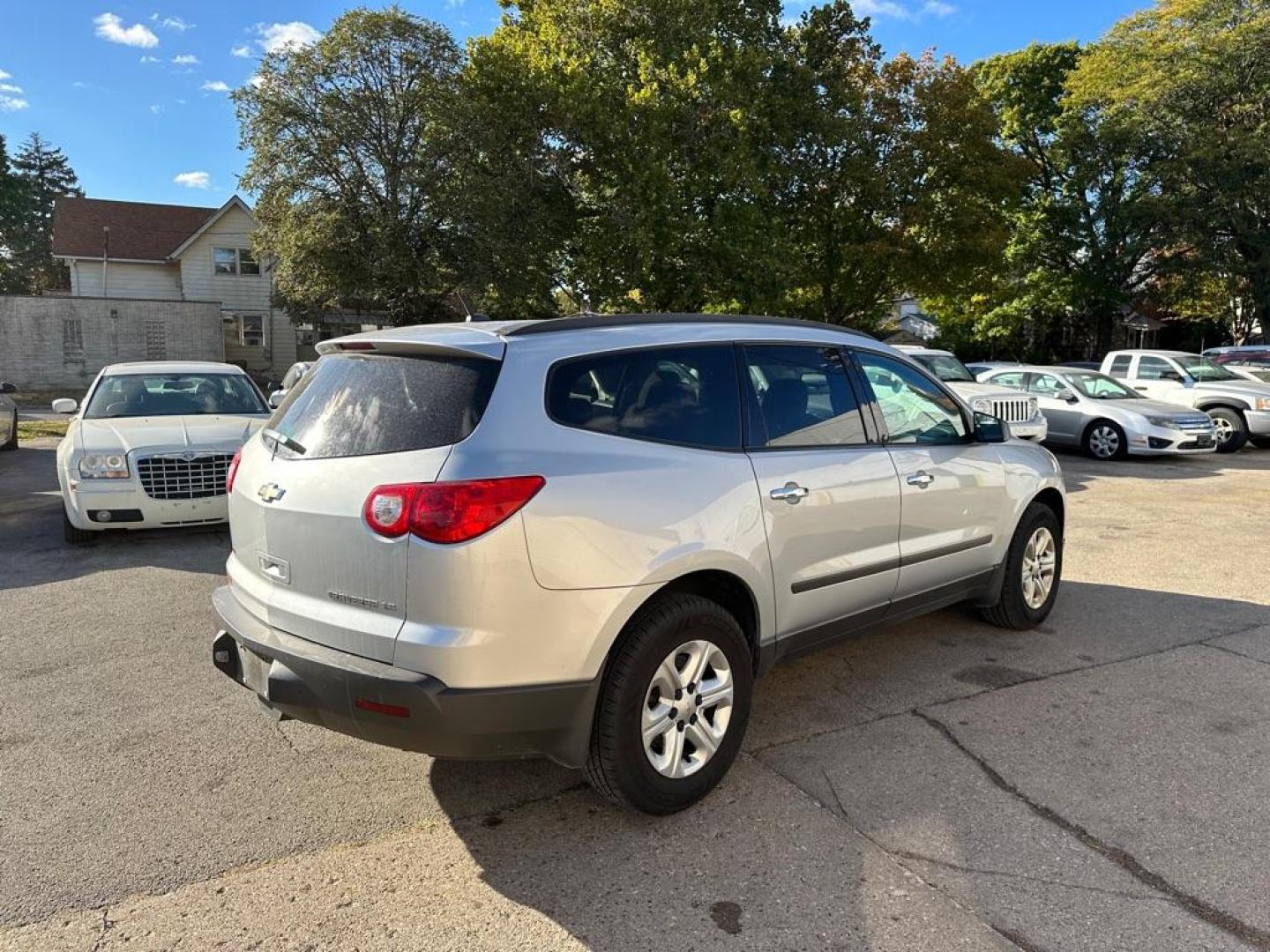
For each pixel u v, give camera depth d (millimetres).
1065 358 37938
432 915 2564
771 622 3430
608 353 3109
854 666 4547
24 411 24000
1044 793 3213
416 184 23047
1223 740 3637
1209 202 28391
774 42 22750
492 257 23484
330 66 23125
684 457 3127
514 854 2875
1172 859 2787
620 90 20656
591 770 2969
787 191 22703
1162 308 38062
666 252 20562
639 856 2852
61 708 4066
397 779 3398
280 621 3002
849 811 3105
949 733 3725
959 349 39000
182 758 3572
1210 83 27266
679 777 3068
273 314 37344
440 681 2611
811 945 2406
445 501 2602
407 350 3035
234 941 2449
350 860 2846
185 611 5543
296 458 3041
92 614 5480
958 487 4332
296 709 2869
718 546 3117
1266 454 14438
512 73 22625
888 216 23172
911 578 4133
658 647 2957
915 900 2598
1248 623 5246
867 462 3822
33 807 3178
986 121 23016
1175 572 6496
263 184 23547
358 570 2746
